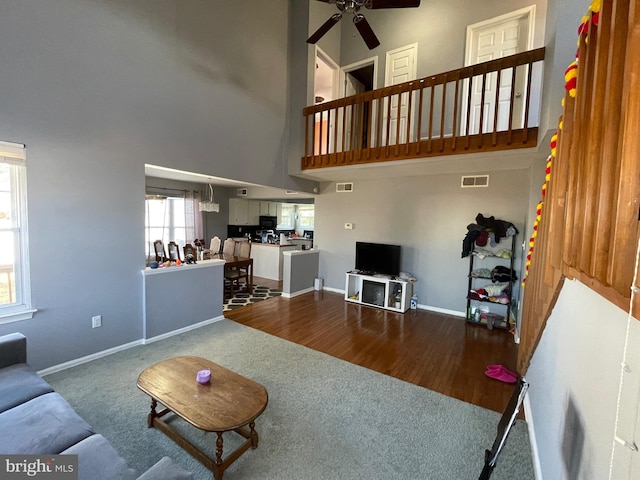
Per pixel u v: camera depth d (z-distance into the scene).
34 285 2.57
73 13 2.65
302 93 5.11
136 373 2.75
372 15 5.48
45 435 1.39
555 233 1.49
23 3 2.37
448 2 4.75
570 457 1.26
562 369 1.52
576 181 1.17
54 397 1.70
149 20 3.21
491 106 4.46
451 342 3.74
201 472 1.74
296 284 5.82
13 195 2.47
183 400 1.79
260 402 1.79
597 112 0.93
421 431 2.13
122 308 3.20
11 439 1.36
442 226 4.93
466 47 4.59
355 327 4.20
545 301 1.85
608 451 0.91
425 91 5.02
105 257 3.02
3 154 2.34
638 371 0.75
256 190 7.50
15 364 2.01
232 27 4.14
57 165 2.64
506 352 3.48
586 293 1.25
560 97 2.38
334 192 6.10
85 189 2.84
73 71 2.69
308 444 1.97
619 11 0.79
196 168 3.77
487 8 4.42
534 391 2.22
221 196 7.98
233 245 6.43
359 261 5.53
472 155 3.49
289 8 5.08
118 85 3.00
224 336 3.74
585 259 0.96
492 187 4.49
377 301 5.20
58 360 2.75
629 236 0.69
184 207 7.14
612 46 0.81
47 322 2.66
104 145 2.94
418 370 3.03
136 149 3.18
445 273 4.93
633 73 0.67
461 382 2.82
